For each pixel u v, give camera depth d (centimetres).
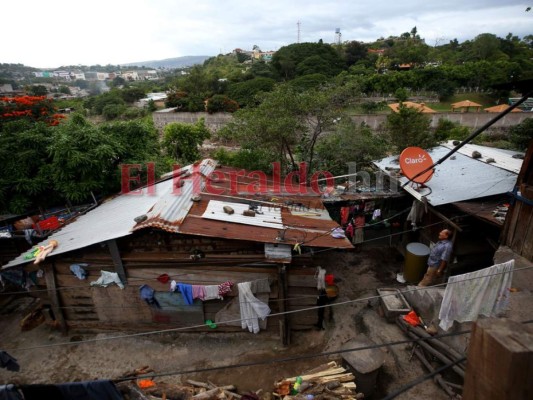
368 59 6625
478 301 743
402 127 1752
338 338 940
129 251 911
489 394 212
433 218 1166
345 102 1598
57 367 876
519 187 768
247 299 876
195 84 5325
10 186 1132
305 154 1750
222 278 900
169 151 2452
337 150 1644
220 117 3834
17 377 851
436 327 864
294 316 959
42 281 948
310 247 911
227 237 848
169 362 880
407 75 5016
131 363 880
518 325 210
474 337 220
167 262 890
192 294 885
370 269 1266
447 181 1200
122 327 973
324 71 5406
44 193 1201
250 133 1545
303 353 899
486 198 1048
